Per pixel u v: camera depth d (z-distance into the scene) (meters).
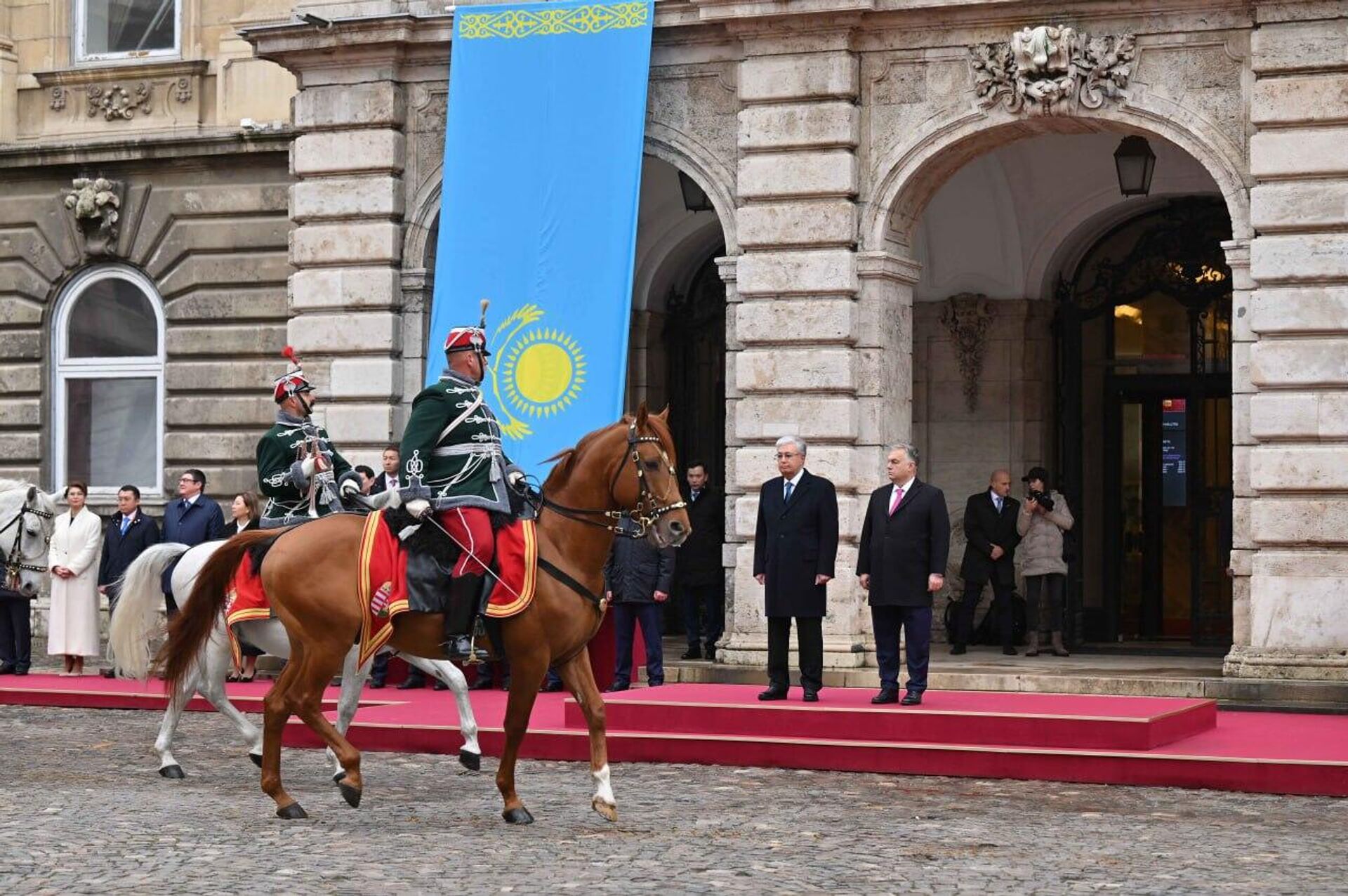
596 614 12.76
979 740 15.38
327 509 14.60
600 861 11.16
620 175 20.78
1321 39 18.77
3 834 11.91
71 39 25.72
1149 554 24.19
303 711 12.76
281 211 24.44
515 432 20.83
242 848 11.46
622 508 12.66
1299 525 18.77
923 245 24.50
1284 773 14.12
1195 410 23.89
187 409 24.83
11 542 19.58
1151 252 24.11
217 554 13.33
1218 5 19.31
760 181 20.69
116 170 25.17
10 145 25.38
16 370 25.64
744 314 20.77
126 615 14.70
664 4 21.09
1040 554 21.88
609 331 20.67
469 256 21.19
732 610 20.77
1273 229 18.95
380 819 12.68
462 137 21.34
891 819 12.84
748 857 11.33
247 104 24.80
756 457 20.64
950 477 24.53
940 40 20.28
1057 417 24.45
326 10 22.44
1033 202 24.00
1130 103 19.62
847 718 15.77
